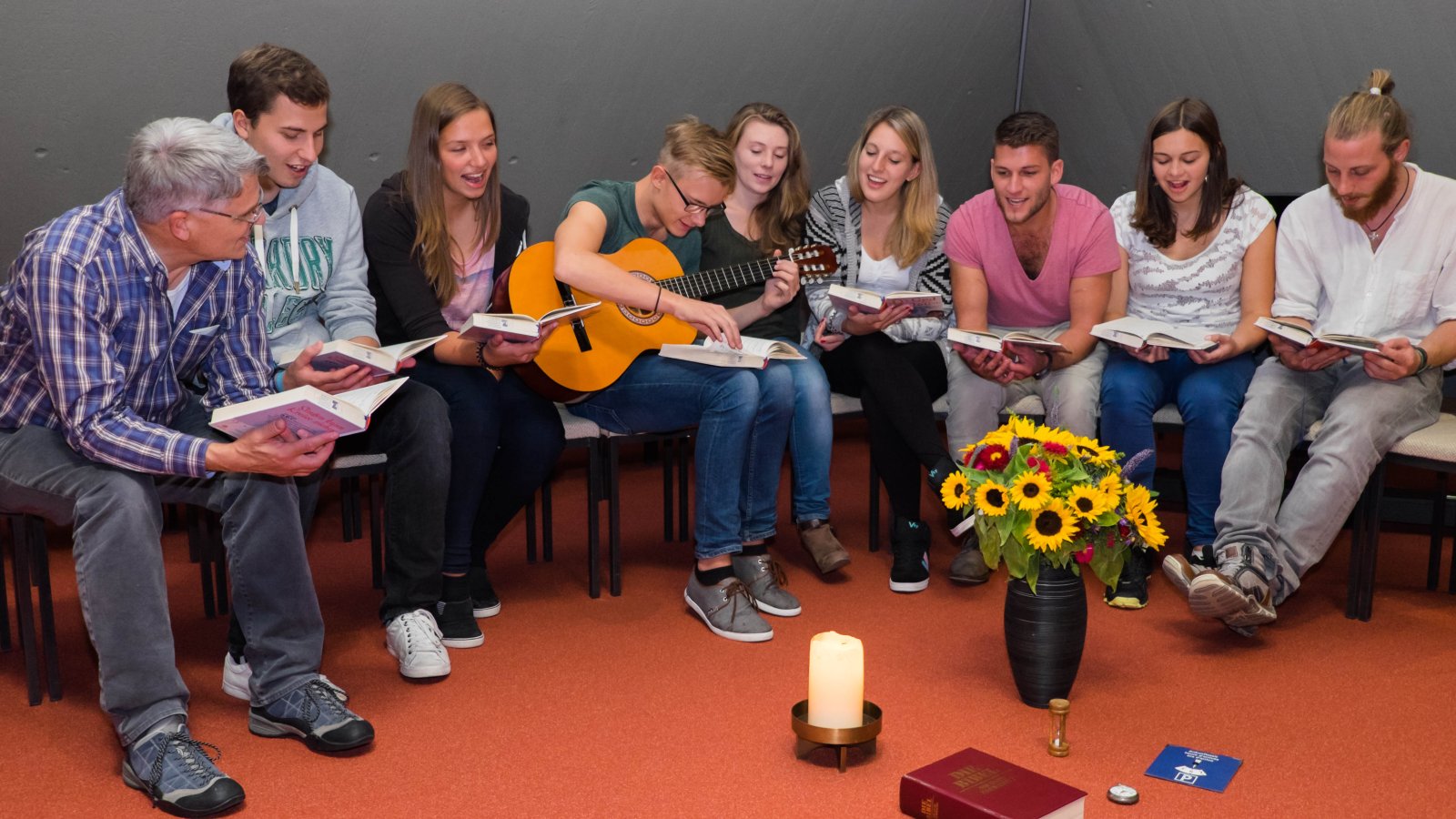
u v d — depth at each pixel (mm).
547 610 2729
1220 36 4090
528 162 3900
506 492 2656
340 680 2318
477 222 2631
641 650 2477
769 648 2486
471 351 2461
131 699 1848
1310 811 1814
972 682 2312
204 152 1837
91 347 1850
